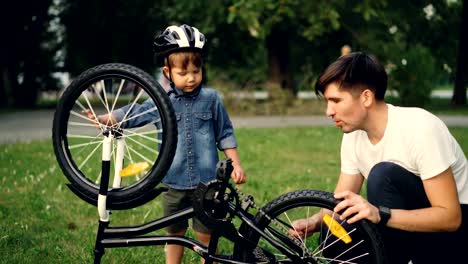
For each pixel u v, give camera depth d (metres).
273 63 19.84
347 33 18.94
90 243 4.26
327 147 9.88
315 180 6.80
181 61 3.18
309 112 18.06
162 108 2.80
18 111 19.38
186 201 3.41
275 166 7.88
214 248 2.87
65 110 2.92
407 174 2.79
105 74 2.87
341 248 2.90
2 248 4.17
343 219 2.73
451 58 21.06
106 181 2.83
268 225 2.85
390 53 17.98
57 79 23.59
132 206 2.89
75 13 22.67
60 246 4.27
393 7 18.89
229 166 2.77
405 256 3.00
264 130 12.57
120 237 2.92
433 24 20.39
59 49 23.34
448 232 2.83
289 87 20.08
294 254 2.79
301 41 20.55
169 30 3.21
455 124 13.52
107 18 22.73
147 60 23.86
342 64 2.71
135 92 2.96
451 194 2.68
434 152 2.68
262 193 6.01
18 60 22.22
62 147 2.94
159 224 2.90
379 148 2.85
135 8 22.55
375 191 2.81
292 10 16.08
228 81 18.22
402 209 2.80
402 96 17.41
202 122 3.37
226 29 19.84
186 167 3.35
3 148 9.34
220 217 2.83
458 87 20.59
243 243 2.82
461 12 20.41
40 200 5.60
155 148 8.92
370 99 2.74
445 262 2.90
